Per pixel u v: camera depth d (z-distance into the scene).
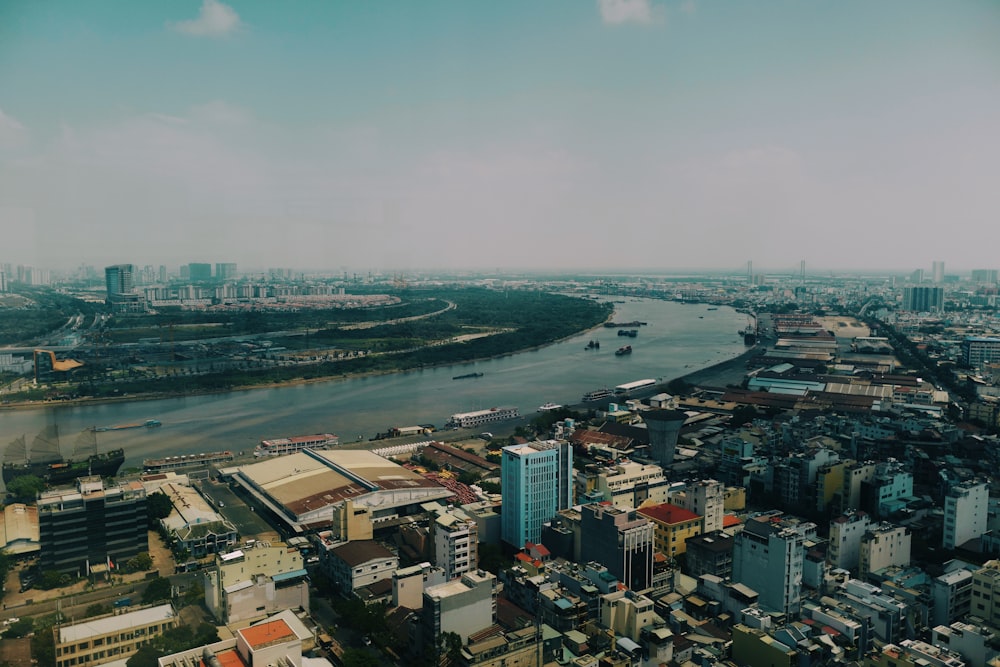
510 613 189.62
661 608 192.75
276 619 160.62
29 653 173.25
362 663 169.12
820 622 177.25
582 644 171.50
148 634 175.50
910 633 179.62
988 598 183.00
